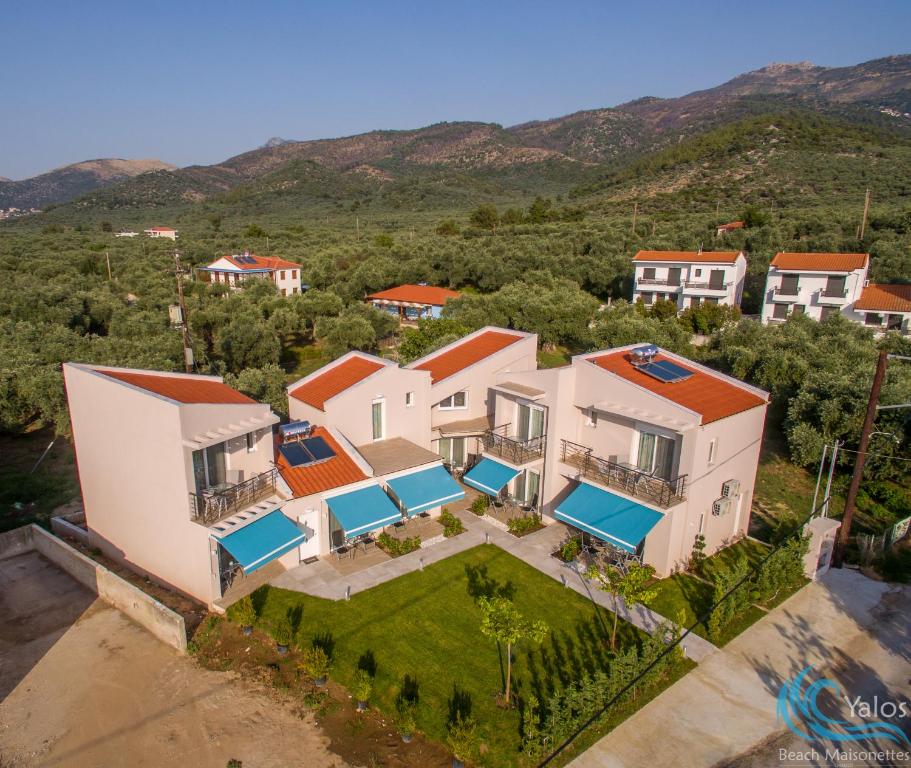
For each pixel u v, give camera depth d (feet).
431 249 313.53
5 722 56.03
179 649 65.41
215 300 214.48
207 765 51.01
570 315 194.70
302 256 344.28
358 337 180.14
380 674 60.29
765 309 213.87
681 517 76.95
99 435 77.46
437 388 99.55
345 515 75.77
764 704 58.13
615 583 62.54
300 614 69.00
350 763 51.01
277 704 57.57
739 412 80.89
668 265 242.58
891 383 107.65
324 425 88.17
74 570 79.77
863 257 197.88
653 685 59.88
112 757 52.08
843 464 110.42
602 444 87.56
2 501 98.53
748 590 71.41
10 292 192.75
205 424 68.80
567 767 50.34
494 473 90.74
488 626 55.21
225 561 74.64
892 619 72.28
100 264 278.46
